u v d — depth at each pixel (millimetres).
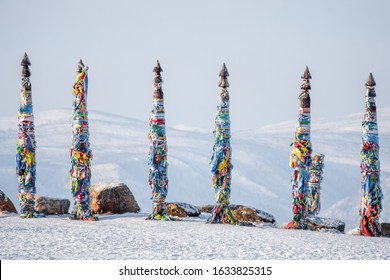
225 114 70875
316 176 80188
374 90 68812
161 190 72125
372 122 68625
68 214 78375
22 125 73625
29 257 47281
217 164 70375
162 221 70250
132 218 72688
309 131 69625
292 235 60125
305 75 69688
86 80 73750
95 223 67125
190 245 53125
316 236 60125
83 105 73250
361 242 57125
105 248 51250
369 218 68125
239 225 69250
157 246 52469
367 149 68500
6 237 54875
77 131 72562
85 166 72250
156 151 72500
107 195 78625
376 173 68500
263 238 57500
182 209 77000
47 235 56531
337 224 71312
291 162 69625
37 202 76875
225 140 70562
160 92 73312
